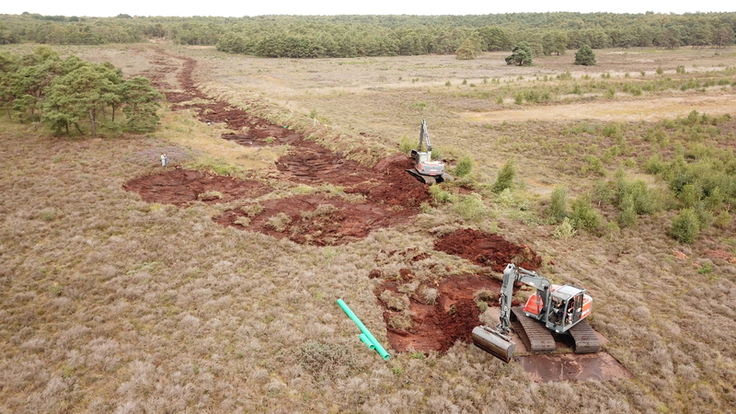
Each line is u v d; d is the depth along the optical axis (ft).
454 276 62.18
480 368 44.91
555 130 151.12
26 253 64.95
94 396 40.68
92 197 84.48
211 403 40.01
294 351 46.57
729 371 44.80
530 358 46.98
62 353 45.60
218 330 49.57
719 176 94.22
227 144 130.93
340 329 50.37
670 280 63.10
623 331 50.72
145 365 43.78
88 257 63.26
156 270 61.77
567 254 70.38
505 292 45.29
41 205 79.82
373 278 60.80
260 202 87.86
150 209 81.61
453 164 116.67
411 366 44.93
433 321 53.06
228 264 63.21
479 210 81.97
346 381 42.83
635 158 124.06
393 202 89.04
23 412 38.45
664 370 44.86
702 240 75.20
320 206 84.53
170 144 125.90
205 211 81.61
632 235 77.82
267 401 40.27
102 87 126.93
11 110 148.25
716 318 54.08
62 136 127.44
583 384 43.62
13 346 47.01
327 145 131.75
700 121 153.28
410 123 167.12
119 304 53.42
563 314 46.39
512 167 96.32
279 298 55.72
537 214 84.79
